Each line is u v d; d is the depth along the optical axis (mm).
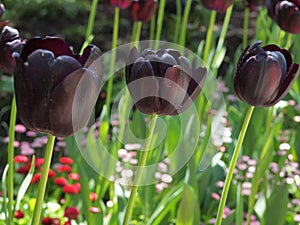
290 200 1676
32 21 3074
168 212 1277
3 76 2398
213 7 1309
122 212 1211
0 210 1235
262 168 1255
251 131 1554
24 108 616
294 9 1169
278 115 1910
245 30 1840
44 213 1305
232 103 1973
